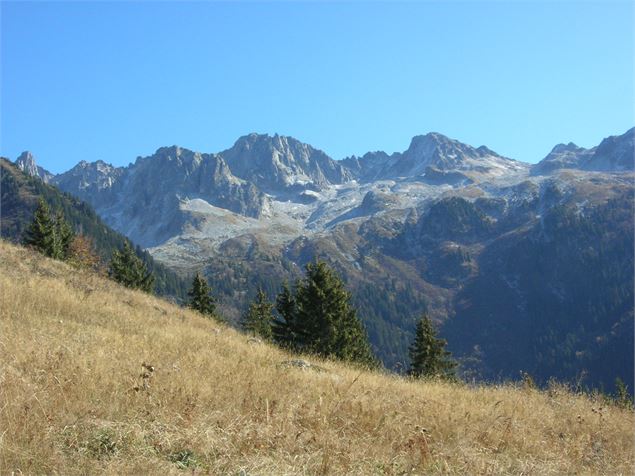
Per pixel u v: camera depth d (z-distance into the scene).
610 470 8.15
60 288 18.45
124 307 19.89
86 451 5.66
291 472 5.83
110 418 6.70
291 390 9.39
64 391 7.09
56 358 8.42
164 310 23.77
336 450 6.61
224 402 7.93
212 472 5.63
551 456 8.03
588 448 8.80
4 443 5.37
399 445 7.25
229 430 6.68
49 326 12.64
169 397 7.53
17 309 13.91
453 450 7.39
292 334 37.19
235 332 23.22
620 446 9.30
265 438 6.64
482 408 10.48
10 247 27.06
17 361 8.01
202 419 6.89
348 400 8.82
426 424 8.48
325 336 35.91
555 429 9.79
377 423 8.11
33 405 6.40
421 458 6.80
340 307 36.81
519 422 9.59
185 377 8.74
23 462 5.18
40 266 24.50
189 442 6.15
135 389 7.35
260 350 14.59
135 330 14.92
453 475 6.66
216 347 13.53
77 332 12.36
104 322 15.66
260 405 7.98
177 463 5.76
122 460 5.52
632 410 12.96
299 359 14.12
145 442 6.11
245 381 9.30
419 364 42.59
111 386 7.69
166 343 12.78
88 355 9.20
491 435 8.41
